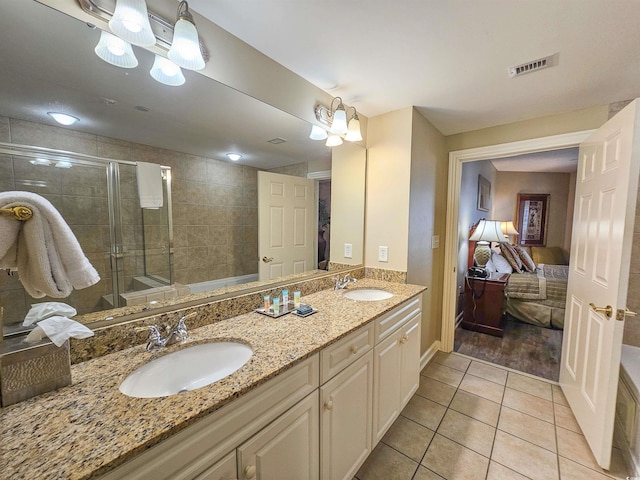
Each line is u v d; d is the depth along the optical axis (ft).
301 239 6.03
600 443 4.75
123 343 3.38
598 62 4.79
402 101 6.43
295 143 5.59
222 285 4.66
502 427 5.74
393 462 4.92
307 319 4.47
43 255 2.56
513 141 7.71
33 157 2.81
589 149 6.00
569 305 6.72
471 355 8.86
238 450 2.65
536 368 8.04
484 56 4.69
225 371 3.59
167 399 2.45
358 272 7.50
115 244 3.44
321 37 4.26
